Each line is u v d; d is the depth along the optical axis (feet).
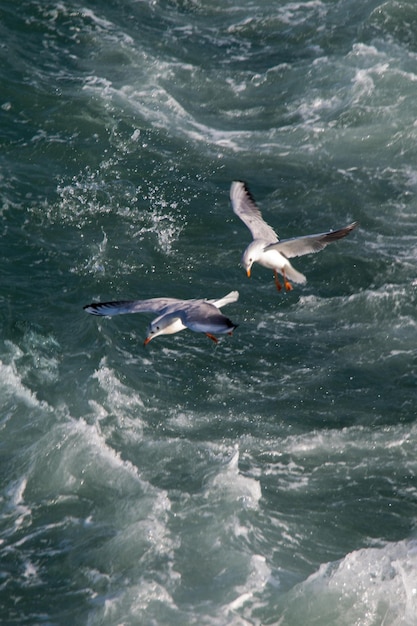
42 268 76.54
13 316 71.36
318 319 72.43
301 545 54.54
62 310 72.64
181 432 62.03
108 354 67.56
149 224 81.25
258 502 56.95
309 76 100.94
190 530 54.80
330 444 61.57
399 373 67.41
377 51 102.99
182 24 110.32
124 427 62.08
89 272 76.23
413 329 71.15
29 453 60.13
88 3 111.24
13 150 88.84
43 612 50.72
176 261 77.92
